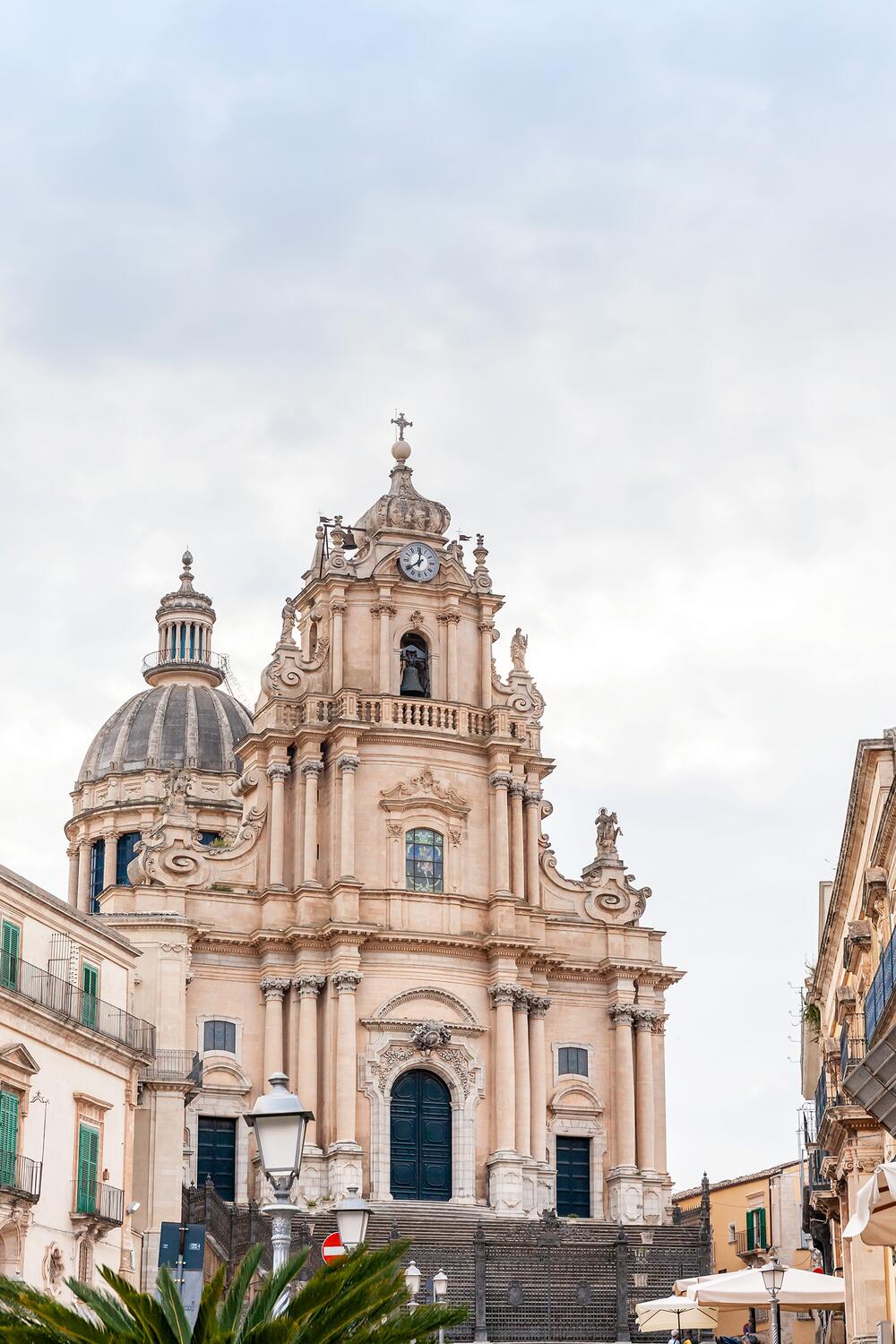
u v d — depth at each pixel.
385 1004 78.75
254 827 81.06
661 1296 69.25
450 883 81.31
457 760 83.00
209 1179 71.81
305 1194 75.81
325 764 81.88
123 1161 62.91
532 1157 79.75
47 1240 56.50
